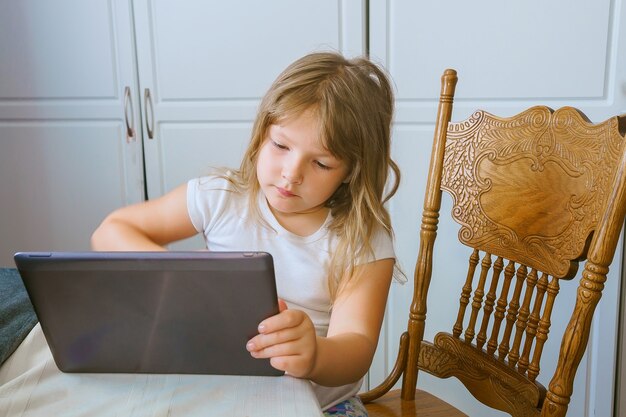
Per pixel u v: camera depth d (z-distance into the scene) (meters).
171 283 0.68
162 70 2.03
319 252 1.08
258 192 1.10
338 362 0.82
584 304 0.96
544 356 2.04
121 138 2.07
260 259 0.66
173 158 2.07
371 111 1.00
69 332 0.73
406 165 2.03
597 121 1.96
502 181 1.18
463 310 1.28
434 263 2.07
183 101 2.04
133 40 2.01
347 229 1.04
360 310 0.97
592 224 0.99
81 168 2.10
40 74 2.05
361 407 1.10
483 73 1.97
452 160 1.25
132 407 0.69
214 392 0.72
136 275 0.68
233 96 2.03
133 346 0.73
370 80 1.03
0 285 0.99
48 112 2.07
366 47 1.99
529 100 1.97
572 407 2.08
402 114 2.00
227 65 2.01
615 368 2.07
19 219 2.14
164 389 0.72
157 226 1.13
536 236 1.12
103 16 2.01
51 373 0.76
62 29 2.02
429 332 2.12
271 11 1.98
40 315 0.72
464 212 1.24
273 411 0.68
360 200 1.03
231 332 0.72
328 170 0.97
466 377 1.24
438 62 1.97
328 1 1.96
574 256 1.03
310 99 0.94
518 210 1.15
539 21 1.92
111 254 0.67
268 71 2.01
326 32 1.98
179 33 2.00
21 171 2.11
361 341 0.89
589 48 1.92
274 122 0.96
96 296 0.70
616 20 1.90
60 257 0.67
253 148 1.05
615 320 2.01
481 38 1.95
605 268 0.94
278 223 1.10
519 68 1.95
